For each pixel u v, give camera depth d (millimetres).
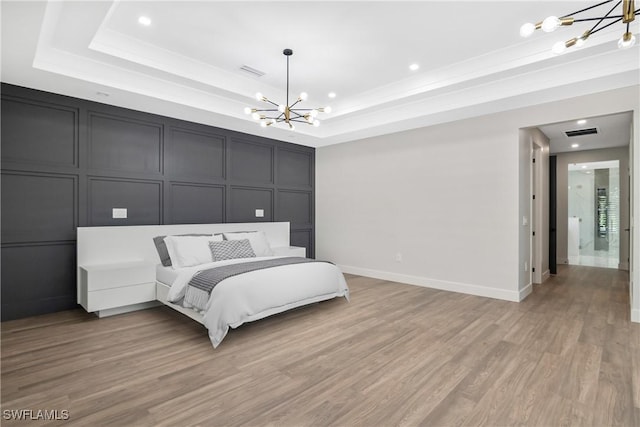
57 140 3609
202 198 4867
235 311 2795
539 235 5020
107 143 3957
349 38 3209
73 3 2367
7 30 2357
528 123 3973
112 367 2332
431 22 2930
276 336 2930
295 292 3326
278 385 2100
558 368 2316
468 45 3348
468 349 2646
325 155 6441
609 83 3320
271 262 3674
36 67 2979
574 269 6262
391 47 3387
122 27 3006
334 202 6266
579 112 3615
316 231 6602
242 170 5395
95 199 3873
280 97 4684
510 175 4109
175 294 3225
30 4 2066
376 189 5574
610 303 3957
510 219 4109
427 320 3357
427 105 4402
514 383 2121
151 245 4145
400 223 5230
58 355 2525
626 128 4613
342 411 1828
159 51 3449
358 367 2346
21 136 3396
